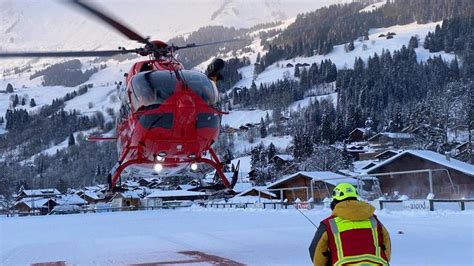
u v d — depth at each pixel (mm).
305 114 159500
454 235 15836
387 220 23156
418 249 12992
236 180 13172
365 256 4641
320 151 76062
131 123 12055
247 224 26438
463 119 71438
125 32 11312
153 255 14633
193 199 80375
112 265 12953
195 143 11938
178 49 12445
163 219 36688
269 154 99125
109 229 27344
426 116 80375
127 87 12398
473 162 63844
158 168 12688
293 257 12875
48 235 24328
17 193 109188
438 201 26781
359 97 171250
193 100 11398
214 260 13086
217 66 12805
